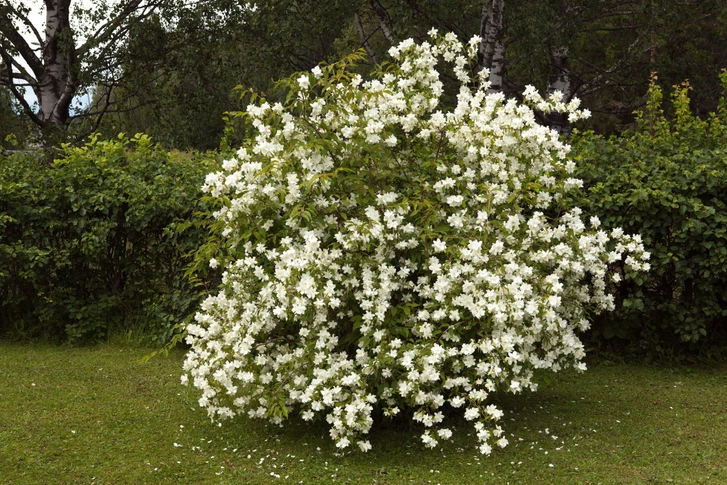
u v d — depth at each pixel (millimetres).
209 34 14664
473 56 5098
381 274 4160
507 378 4652
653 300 6473
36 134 13711
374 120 4418
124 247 7062
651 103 8352
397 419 4762
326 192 4332
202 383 4332
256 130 4707
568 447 4418
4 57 13812
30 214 6785
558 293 4633
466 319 4102
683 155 6406
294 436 4594
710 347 6551
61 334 7090
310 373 4215
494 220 4277
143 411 5035
